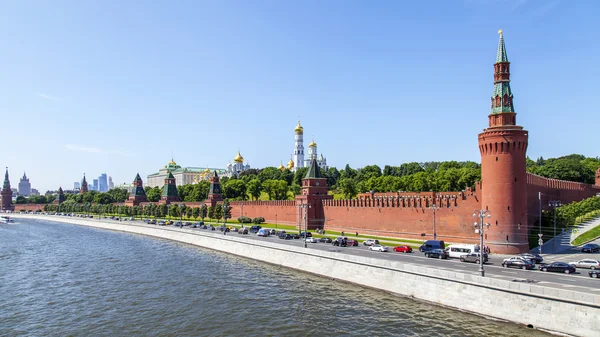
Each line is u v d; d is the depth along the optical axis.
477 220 79.81
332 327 47.03
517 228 73.38
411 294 55.94
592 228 82.94
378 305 53.81
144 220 187.75
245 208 160.38
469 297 49.28
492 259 66.75
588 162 167.12
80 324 50.59
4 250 110.44
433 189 165.00
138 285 68.38
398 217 101.94
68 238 139.50
